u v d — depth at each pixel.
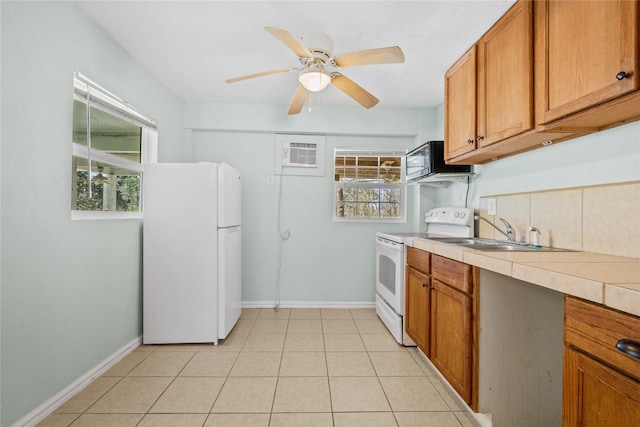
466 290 1.51
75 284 1.78
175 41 2.13
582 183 1.57
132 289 2.36
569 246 1.64
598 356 0.83
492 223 2.31
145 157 2.71
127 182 2.48
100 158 2.10
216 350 2.38
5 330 1.38
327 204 3.51
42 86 1.55
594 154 1.50
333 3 1.71
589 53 1.15
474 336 1.46
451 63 2.38
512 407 1.47
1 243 1.36
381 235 2.99
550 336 1.47
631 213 1.33
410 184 3.41
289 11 1.78
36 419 1.52
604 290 0.81
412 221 3.56
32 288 1.50
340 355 2.30
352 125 3.39
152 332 2.45
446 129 2.29
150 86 2.62
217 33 2.03
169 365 2.13
